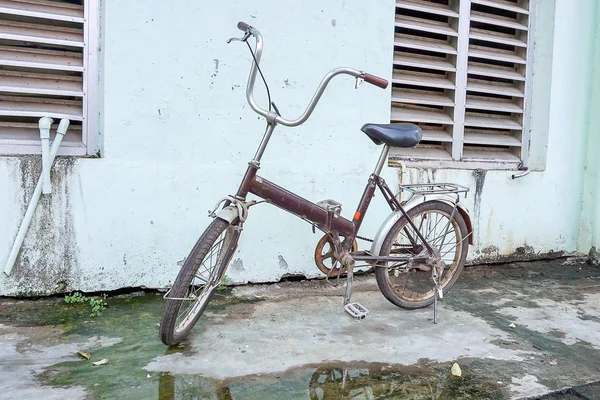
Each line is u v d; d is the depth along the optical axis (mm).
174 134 3379
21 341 2730
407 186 3303
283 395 2336
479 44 4523
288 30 3574
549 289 3961
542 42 4484
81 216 3236
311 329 3041
